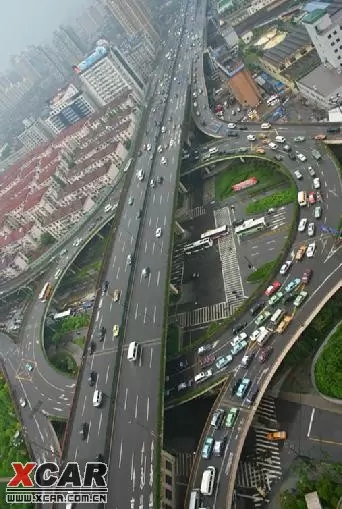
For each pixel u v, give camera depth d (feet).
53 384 598.75
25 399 598.75
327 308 449.06
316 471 384.27
